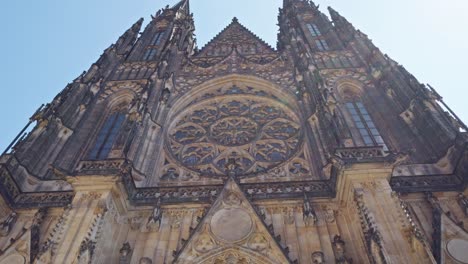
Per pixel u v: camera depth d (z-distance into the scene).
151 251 32.84
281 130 51.28
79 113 52.53
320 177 41.75
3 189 36.50
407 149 42.47
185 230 35.03
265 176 43.12
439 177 38.31
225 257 31.83
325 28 77.00
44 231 34.88
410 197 36.66
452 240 31.47
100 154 48.16
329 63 63.75
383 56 58.97
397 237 28.52
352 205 34.06
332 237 33.38
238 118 53.88
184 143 49.84
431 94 47.56
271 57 67.19
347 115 51.34
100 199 33.19
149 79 56.25
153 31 84.69
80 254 28.25
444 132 41.53
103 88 60.56
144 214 36.69
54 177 42.44
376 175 33.66
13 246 32.88
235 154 47.28
